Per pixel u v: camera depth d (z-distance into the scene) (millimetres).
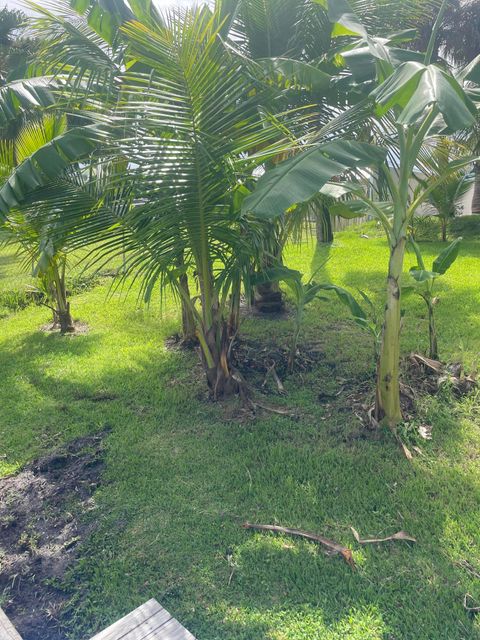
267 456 3896
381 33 5301
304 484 3555
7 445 4219
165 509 3361
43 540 3154
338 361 5449
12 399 5047
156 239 3959
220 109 3314
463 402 4461
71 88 3939
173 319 7176
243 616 2547
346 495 3420
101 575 2857
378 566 2818
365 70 3779
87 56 3990
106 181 3756
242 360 5523
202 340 4668
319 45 5301
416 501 3324
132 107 3277
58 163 3496
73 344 6434
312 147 3264
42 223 4059
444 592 2623
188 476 3695
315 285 5141
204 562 2904
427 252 10953
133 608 2627
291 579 2760
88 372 5543
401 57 3756
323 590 2688
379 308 7094
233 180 3613
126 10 4270
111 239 4070
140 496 3490
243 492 3482
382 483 3527
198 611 2592
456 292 7652
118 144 3447
